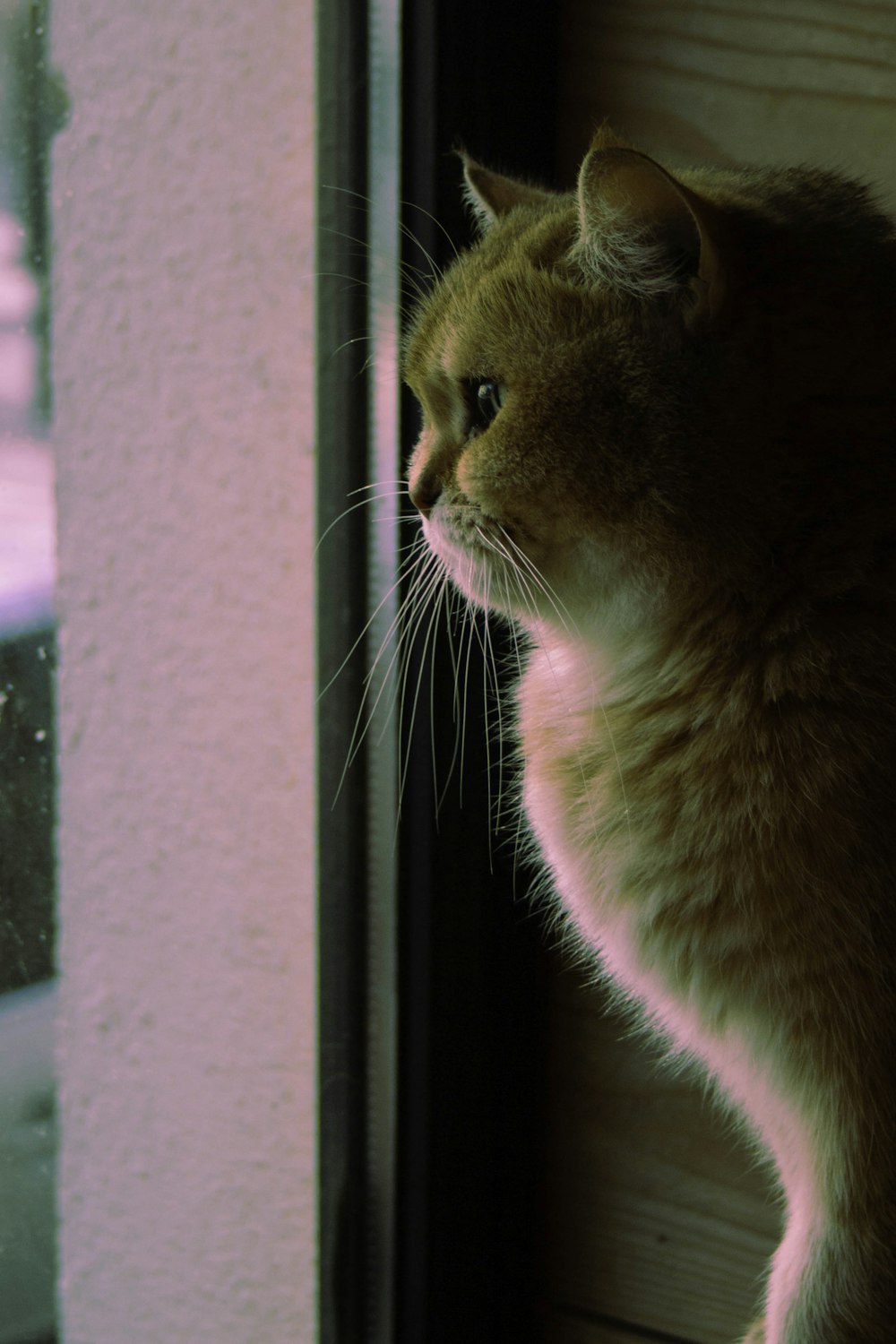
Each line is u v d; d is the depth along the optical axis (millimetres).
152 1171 1088
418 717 954
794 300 862
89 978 1105
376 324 951
